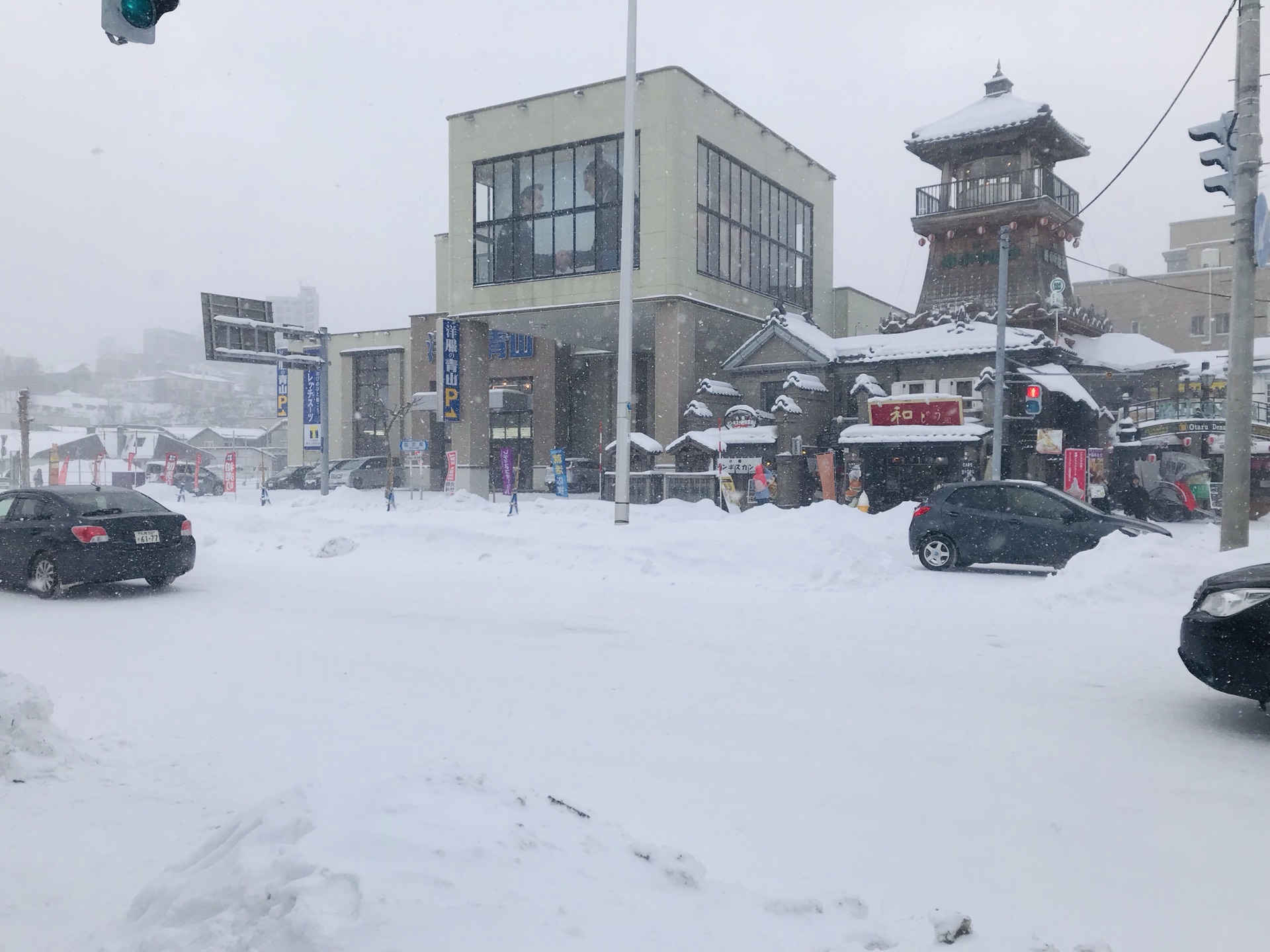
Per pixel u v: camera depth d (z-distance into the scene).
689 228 31.20
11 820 3.85
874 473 27.77
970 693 6.23
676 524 14.61
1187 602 9.64
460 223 34.69
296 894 2.43
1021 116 30.61
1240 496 11.38
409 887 2.48
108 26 4.83
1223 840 3.82
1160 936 3.01
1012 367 27.80
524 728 5.36
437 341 34.34
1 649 7.70
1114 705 5.92
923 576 12.77
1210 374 29.16
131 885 3.26
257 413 141.75
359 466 39.91
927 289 33.69
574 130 32.22
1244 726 5.46
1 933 2.92
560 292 32.53
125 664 7.12
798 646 7.78
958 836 3.86
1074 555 12.29
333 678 6.62
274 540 16.34
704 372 33.69
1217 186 11.91
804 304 39.84
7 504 11.47
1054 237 33.16
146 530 10.91
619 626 8.71
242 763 4.66
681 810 4.10
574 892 2.66
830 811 4.12
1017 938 2.92
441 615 9.34
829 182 41.62
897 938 2.81
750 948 2.53
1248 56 11.62
